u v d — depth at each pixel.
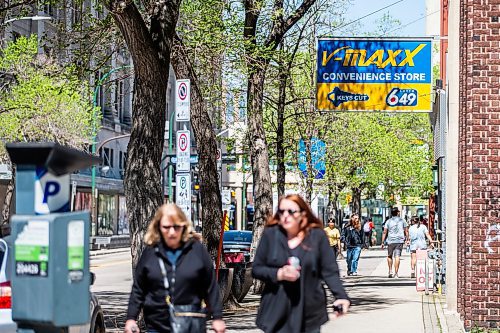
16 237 12.88
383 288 50.12
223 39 38.66
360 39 45.66
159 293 14.93
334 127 81.38
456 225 35.66
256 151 44.56
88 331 21.06
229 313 36.28
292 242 15.33
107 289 53.06
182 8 38.50
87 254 13.12
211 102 45.97
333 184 93.00
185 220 15.09
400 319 33.53
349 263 62.84
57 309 12.80
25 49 75.06
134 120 28.91
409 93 45.44
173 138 139.50
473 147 29.22
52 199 13.34
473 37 29.30
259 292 46.53
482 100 29.20
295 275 14.87
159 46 28.55
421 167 119.94
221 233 35.72
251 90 43.88
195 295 15.10
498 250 28.98
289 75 51.91
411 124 117.12
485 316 28.97
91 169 115.56
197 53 39.00
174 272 14.94
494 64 29.23
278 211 15.45
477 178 29.17
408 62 45.47
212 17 38.53
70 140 77.44
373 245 139.00
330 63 45.84
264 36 45.59
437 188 58.12
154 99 28.70
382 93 45.53
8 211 78.06
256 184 44.72
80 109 77.62
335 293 15.16
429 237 56.44
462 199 31.81
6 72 75.50
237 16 41.28
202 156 38.50
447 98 38.28
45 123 75.06
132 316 15.12
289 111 63.09
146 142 28.69
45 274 12.74
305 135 65.19
